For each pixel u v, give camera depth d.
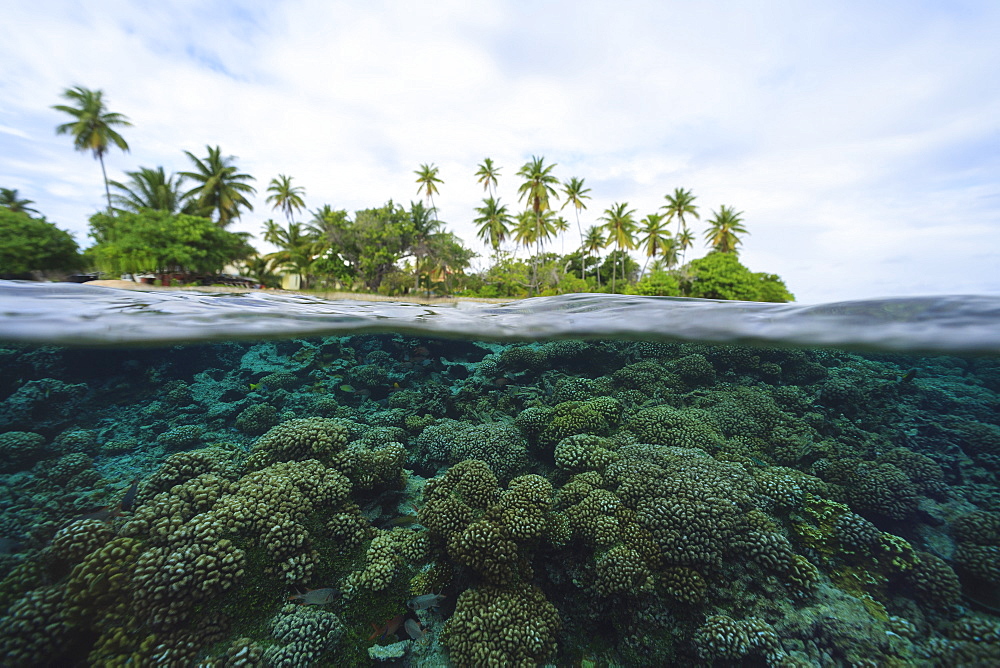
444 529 4.99
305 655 3.65
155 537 4.08
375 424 9.02
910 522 5.16
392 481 6.23
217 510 4.45
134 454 7.48
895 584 4.33
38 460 6.91
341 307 10.47
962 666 3.43
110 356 9.55
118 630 3.47
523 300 12.03
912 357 7.94
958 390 7.85
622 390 9.28
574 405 7.91
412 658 4.09
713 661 3.79
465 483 5.70
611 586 4.31
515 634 3.95
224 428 8.98
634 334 9.68
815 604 4.16
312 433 6.09
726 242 49.97
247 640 3.62
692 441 6.87
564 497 5.58
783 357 9.66
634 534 4.75
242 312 8.23
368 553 4.82
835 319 6.44
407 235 39.53
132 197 33.62
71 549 3.88
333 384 11.46
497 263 44.25
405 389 11.10
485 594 4.33
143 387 10.05
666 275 32.88
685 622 4.16
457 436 7.73
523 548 4.84
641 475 5.52
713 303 8.43
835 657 3.70
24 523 5.03
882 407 8.02
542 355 11.56
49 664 3.27
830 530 4.91
